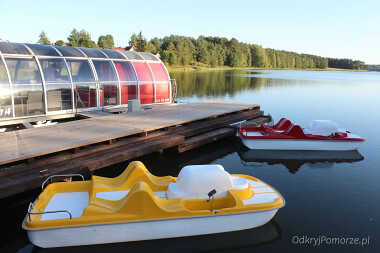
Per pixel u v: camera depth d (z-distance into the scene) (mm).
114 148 9117
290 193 8445
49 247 5430
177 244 5820
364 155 12141
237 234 6176
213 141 13711
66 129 9836
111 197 6340
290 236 6289
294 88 43656
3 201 7504
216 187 6344
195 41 136375
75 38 86312
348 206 7719
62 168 7398
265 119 16312
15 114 11719
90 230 5398
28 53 12266
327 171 10273
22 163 7301
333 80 69438
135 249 5648
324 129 12453
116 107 15031
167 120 11703
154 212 5566
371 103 28562
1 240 6102
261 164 10883
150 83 16391
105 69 14781
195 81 51969
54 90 12719
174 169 10219
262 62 161750
